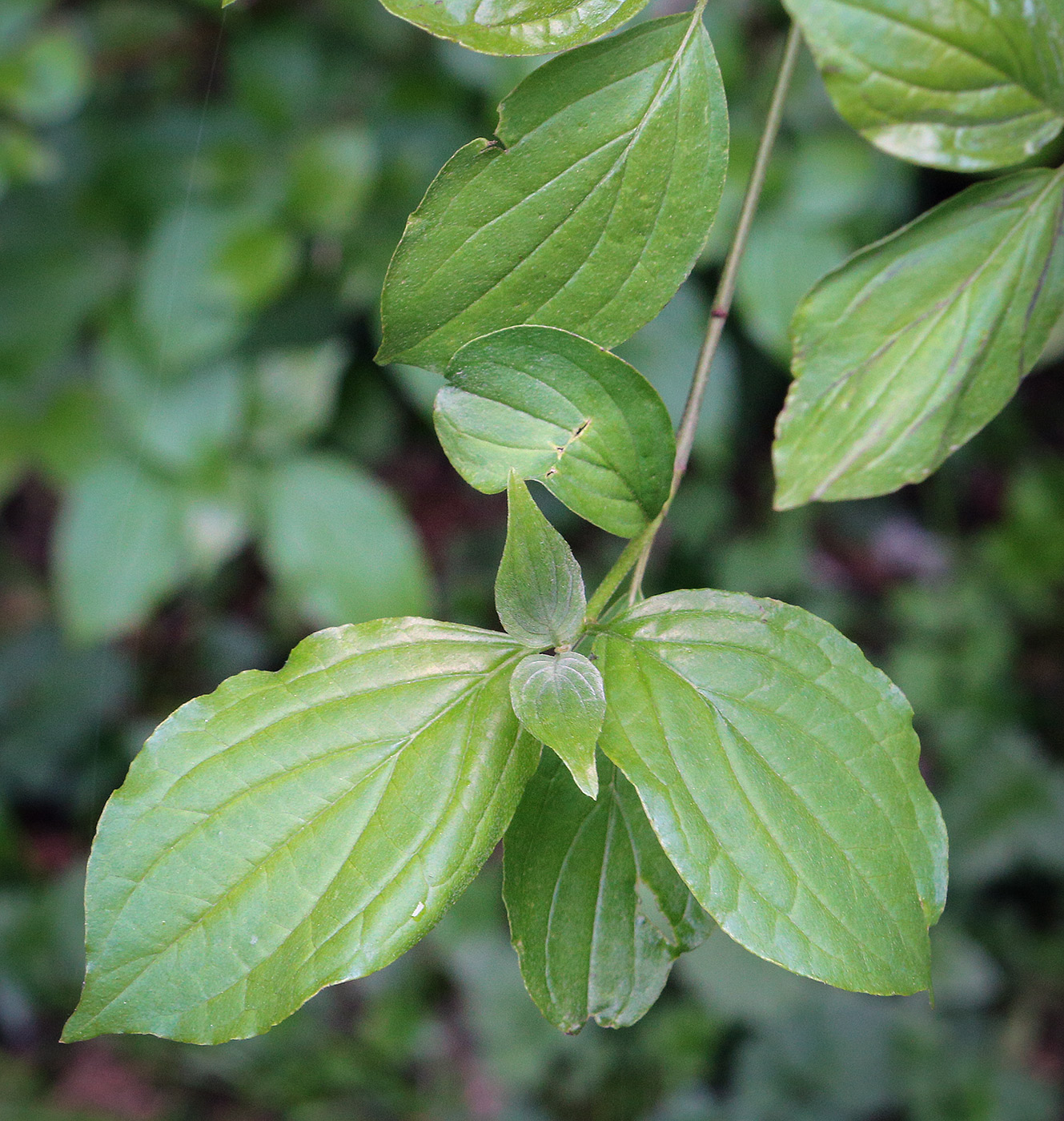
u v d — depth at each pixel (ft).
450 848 1.34
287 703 1.35
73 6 3.76
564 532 4.48
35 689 4.76
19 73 3.13
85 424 3.48
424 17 1.33
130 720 4.76
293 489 3.35
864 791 1.34
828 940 1.32
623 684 1.35
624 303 1.39
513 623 1.37
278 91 3.36
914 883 1.34
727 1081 4.08
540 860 1.40
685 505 4.46
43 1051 4.23
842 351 1.43
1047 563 4.63
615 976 1.40
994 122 1.35
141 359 3.33
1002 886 4.42
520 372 1.37
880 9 1.33
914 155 1.36
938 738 4.53
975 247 1.42
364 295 3.24
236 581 4.94
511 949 4.15
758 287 2.92
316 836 1.33
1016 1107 3.79
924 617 4.70
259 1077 4.10
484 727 1.35
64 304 3.59
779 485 1.45
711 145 1.37
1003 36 1.34
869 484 1.45
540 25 1.34
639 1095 4.00
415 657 1.36
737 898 1.32
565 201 1.37
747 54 2.97
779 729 1.35
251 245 3.10
